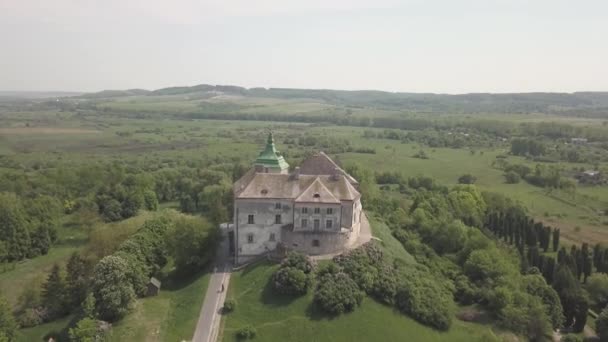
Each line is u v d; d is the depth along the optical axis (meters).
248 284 123.44
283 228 133.12
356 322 110.25
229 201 181.88
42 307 126.00
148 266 133.00
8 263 166.12
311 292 116.81
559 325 129.62
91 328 103.25
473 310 129.38
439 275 141.88
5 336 104.56
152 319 114.00
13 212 175.75
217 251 146.62
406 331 110.88
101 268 114.88
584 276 159.88
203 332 107.81
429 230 169.25
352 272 121.62
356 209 139.12
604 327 124.12
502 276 137.88
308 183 136.62
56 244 188.88
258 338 105.88
